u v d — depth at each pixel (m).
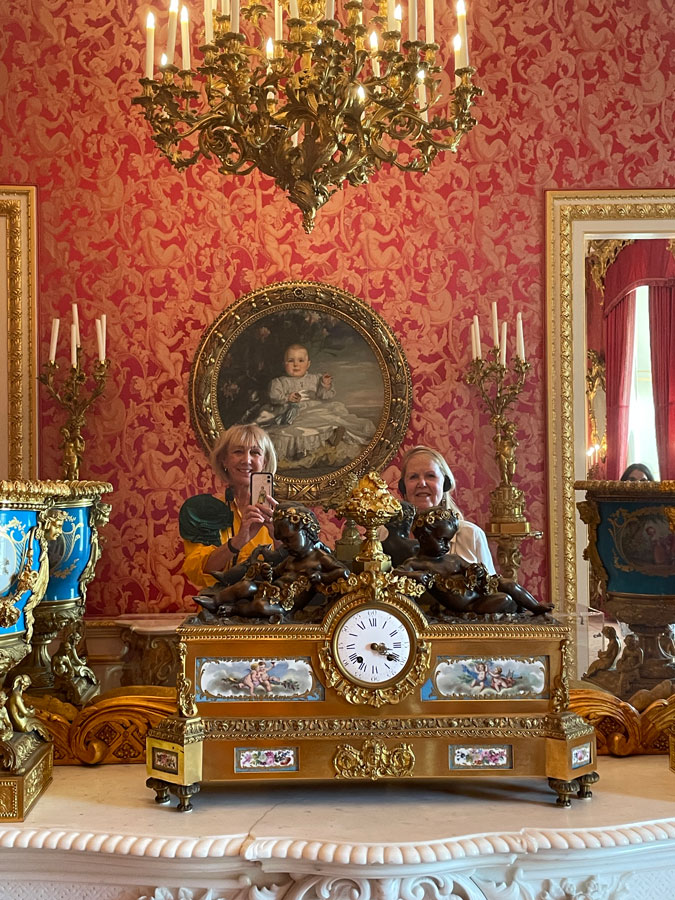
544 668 1.56
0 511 1.42
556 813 1.49
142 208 2.61
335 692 1.53
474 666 1.55
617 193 2.68
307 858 1.34
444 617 1.57
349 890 1.37
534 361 2.60
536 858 1.42
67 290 2.62
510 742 1.53
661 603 2.01
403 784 1.65
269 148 1.69
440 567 1.59
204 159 2.59
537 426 2.59
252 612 1.54
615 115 2.71
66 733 1.77
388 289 2.55
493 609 1.57
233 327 2.46
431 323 2.54
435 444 2.43
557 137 2.68
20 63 2.63
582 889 1.45
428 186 2.59
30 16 2.63
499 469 2.38
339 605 1.54
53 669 1.89
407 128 1.78
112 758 1.77
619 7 2.73
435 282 2.56
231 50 1.58
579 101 2.70
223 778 1.50
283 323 2.47
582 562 2.52
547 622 1.56
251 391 2.45
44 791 1.60
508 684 1.55
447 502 2.25
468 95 1.74
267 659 1.53
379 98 1.69
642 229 2.68
